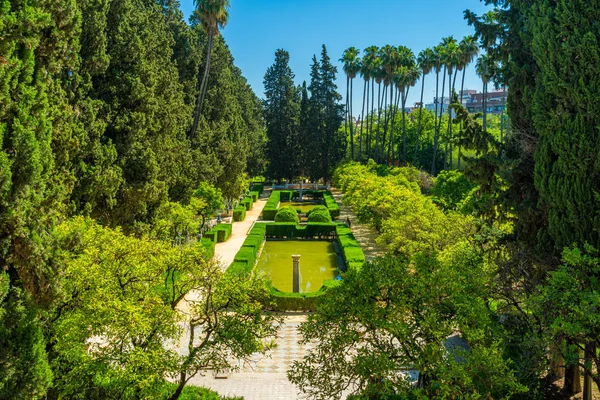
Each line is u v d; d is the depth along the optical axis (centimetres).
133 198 1978
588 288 886
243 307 958
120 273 983
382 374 841
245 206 4475
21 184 874
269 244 3219
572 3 1032
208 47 3350
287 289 2131
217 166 3362
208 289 970
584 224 1023
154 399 905
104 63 1841
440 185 3334
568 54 1030
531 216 1192
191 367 946
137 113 1977
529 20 1156
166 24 3147
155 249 1039
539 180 1124
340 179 4891
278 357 1443
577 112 1045
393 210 2575
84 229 1170
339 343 870
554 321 831
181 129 2800
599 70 991
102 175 1775
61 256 942
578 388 1116
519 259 1155
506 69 1301
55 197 1210
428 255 959
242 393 1230
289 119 6159
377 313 866
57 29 1108
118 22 1992
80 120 1739
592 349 948
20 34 895
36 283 890
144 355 843
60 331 905
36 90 963
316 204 5484
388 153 5950
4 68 866
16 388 845
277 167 6278
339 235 2970
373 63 5722
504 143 1297
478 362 791
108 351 888
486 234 1316
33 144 884
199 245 1072
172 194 2759
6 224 863
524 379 977
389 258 932
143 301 959
